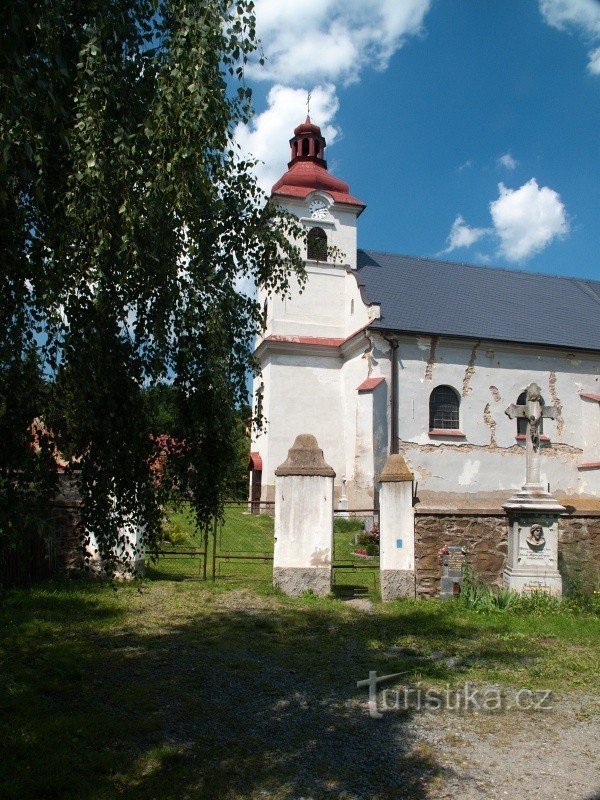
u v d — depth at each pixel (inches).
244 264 237.3
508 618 366.9
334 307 1091.3
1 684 240.7
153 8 184.7
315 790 171.8
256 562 569.3
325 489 433.1
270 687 252.1
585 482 997.2
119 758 187.2
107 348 199.2
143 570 459.2
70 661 270.8
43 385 186.5
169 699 235.8
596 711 232.7
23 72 139.6
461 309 1045.8
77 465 210.8
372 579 506.6
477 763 189.5
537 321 1065.5
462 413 969.5
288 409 1033.5
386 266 1128.2
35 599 375.6
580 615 384.2
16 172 155.6
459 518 427.8
